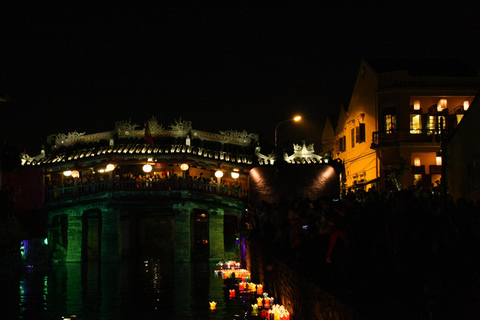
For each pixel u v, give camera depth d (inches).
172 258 1440.7
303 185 1362.0
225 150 1407.5
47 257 1299.2
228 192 1360.7
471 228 443.8
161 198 1305.4
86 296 823.1
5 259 986.1
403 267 388.8
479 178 816.3
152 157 1337.4
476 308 323.6
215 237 1350.9
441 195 916.0
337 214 515.8
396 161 1296.8
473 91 1306.6
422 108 1330.0
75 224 1341.0
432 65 1449.3
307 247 550.0
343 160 1533.0
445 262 357.7
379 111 1338.6
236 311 692.1
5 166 1236.5
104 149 1355.8
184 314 679.7
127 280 1007.6
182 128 1395.2
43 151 1440.7
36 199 1352.1
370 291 374.3
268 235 819.4
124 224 1537.9
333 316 374.6
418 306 333.4
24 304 755.4
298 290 521.0
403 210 395.5
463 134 868.6
